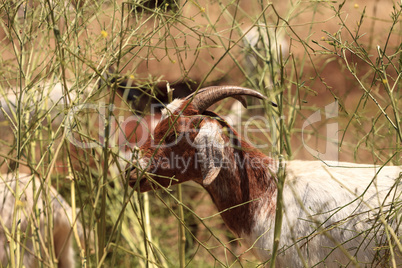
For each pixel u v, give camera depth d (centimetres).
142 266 1772
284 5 1936
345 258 1312
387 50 2269
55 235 1631
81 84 1359
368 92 1316
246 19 2147
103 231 1152
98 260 1155
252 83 1538
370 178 1372
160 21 1352
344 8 2650
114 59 1282
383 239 1273
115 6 1365
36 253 1247
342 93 2545
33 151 1441
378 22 2600
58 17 1338
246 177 1464
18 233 1208
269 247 1410
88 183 1233
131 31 1335
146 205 1845
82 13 1353
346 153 1830
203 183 1393
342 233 1312
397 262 1263
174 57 2286
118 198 1867
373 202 1311
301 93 2355
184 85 2341
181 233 1568
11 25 1320
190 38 2298
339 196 1347
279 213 1109
